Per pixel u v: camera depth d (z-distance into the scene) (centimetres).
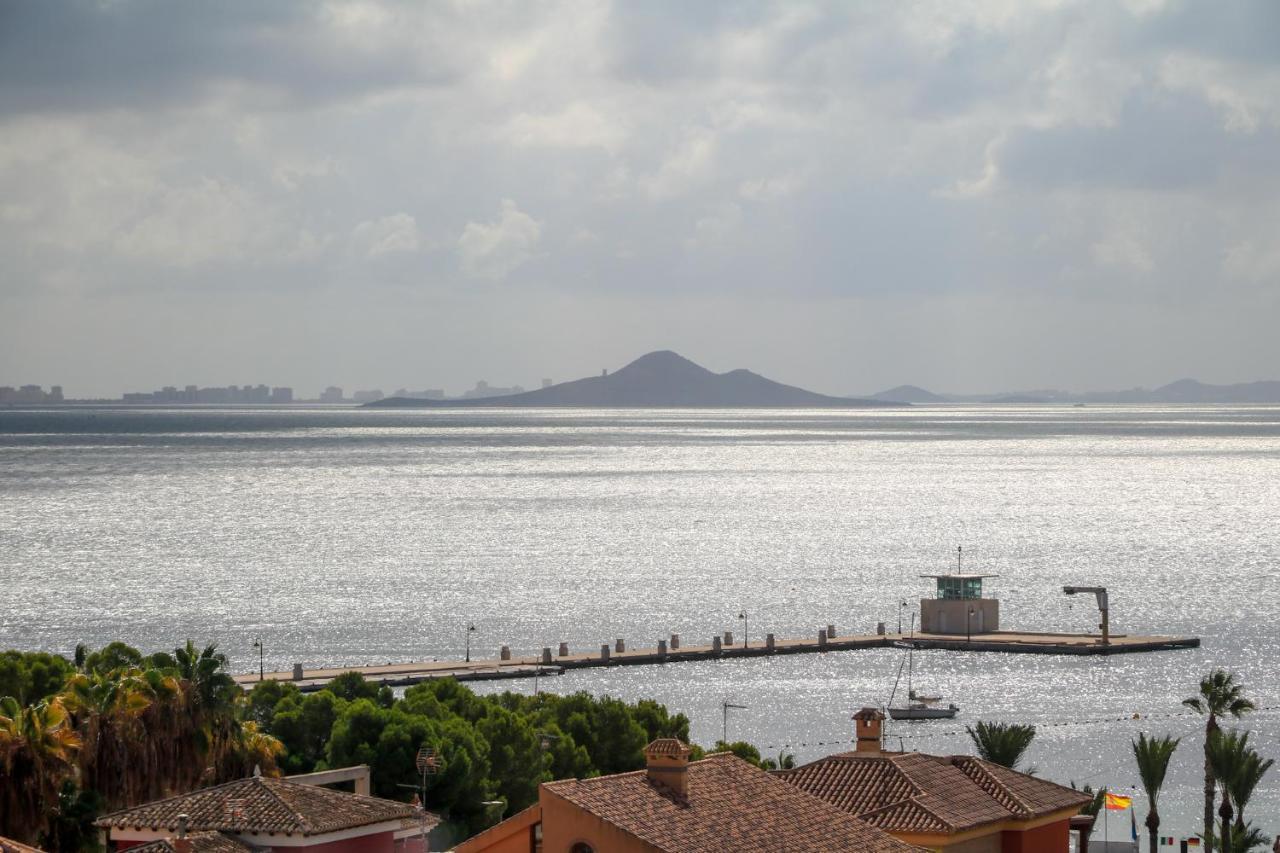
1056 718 18150
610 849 5316
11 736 8175
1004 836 6694
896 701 19250
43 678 10531
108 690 8838
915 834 6256
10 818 8131
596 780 5588
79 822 8431
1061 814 6875
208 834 6128
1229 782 11125
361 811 6481
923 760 6919
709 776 5956
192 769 9019
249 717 10856
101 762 8688
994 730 12138
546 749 10706
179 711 8981
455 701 11188
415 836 6656
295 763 10031
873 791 6556
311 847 6178
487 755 10012
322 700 10444
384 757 9556
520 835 5556
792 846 5681
